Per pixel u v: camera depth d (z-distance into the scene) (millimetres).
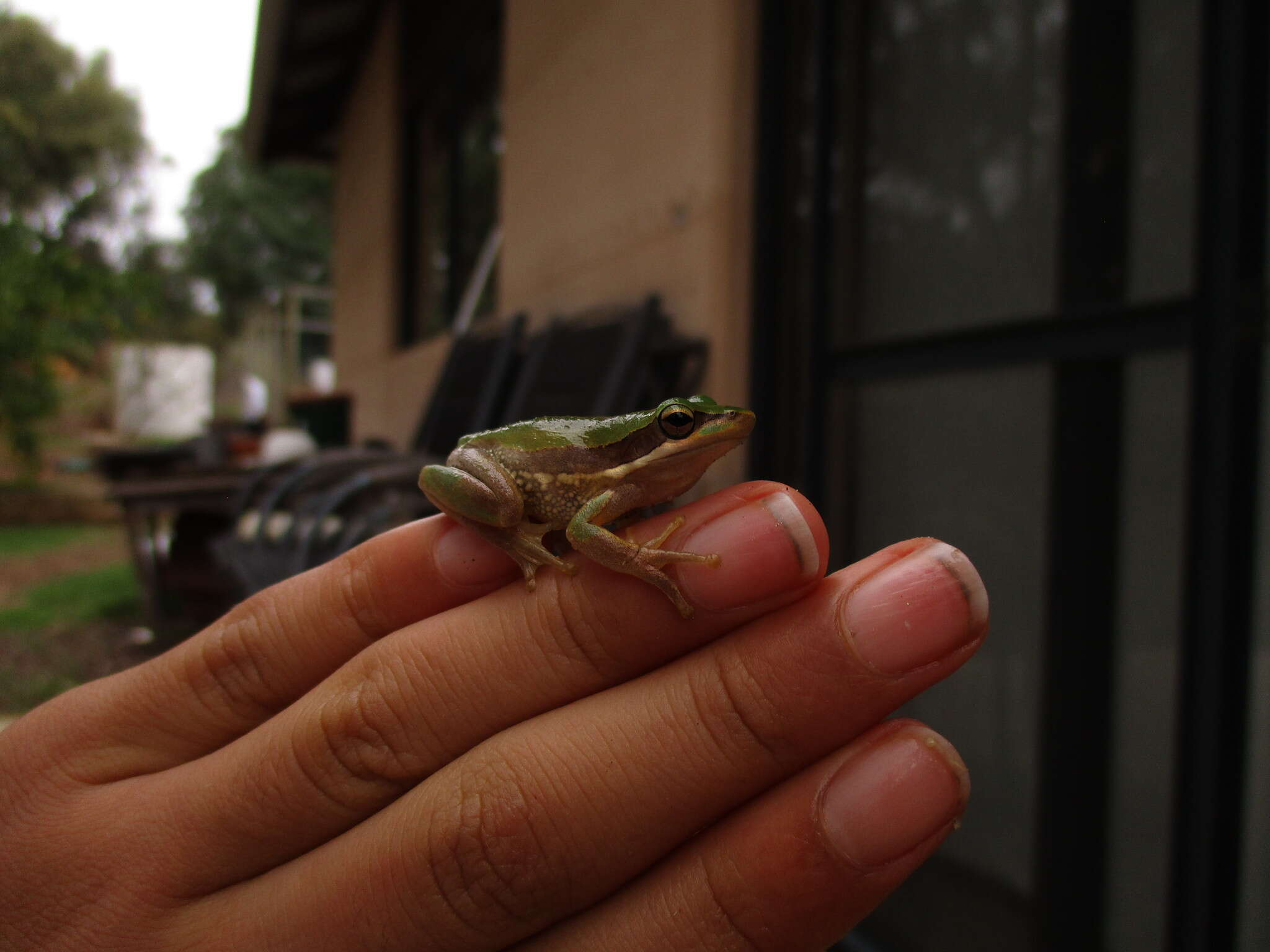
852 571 90
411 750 95
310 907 94
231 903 97
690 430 105
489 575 101
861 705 87
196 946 96
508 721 95
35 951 98
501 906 91
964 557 88
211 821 97
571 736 91
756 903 88
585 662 94
